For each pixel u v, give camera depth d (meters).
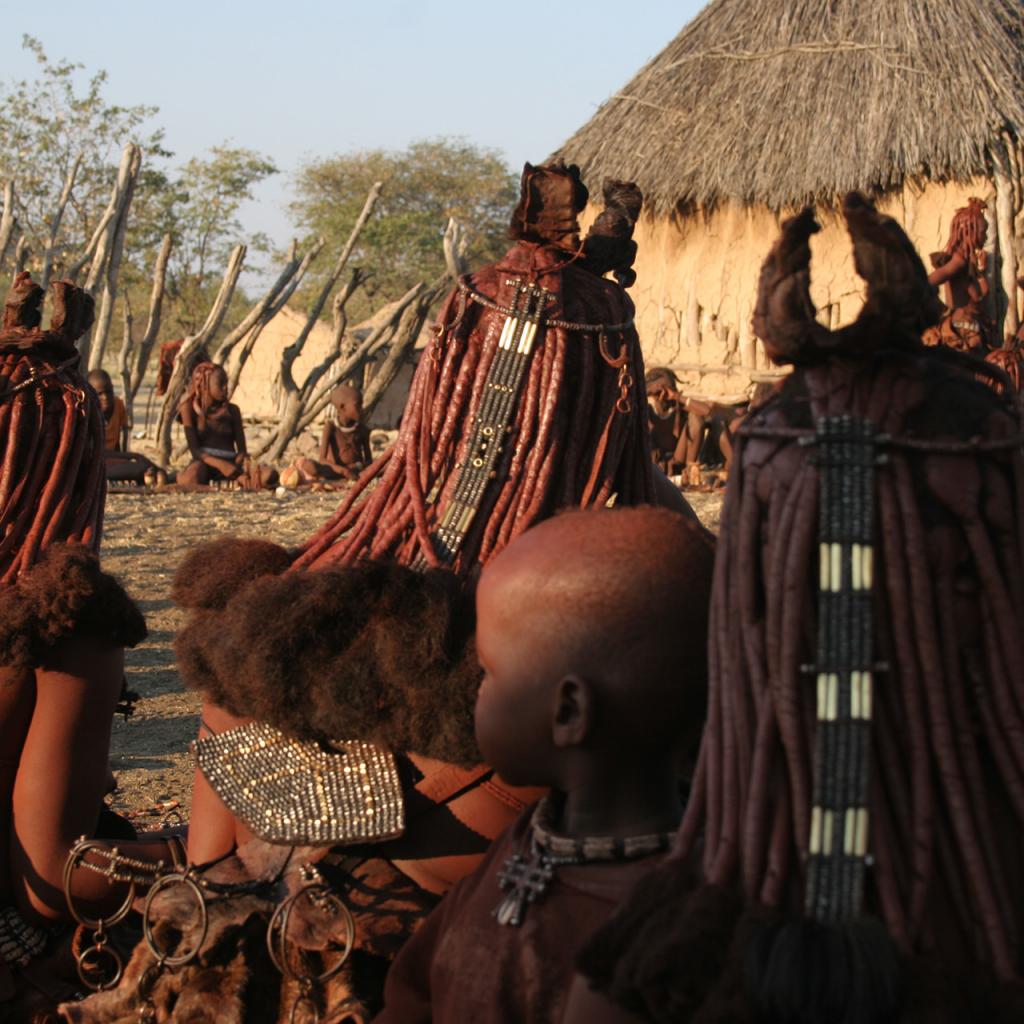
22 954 2.65
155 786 4.71
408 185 52.59
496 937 1.71
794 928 1.28
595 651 1.59
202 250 47.44
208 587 2.45
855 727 1.34
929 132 18.94
